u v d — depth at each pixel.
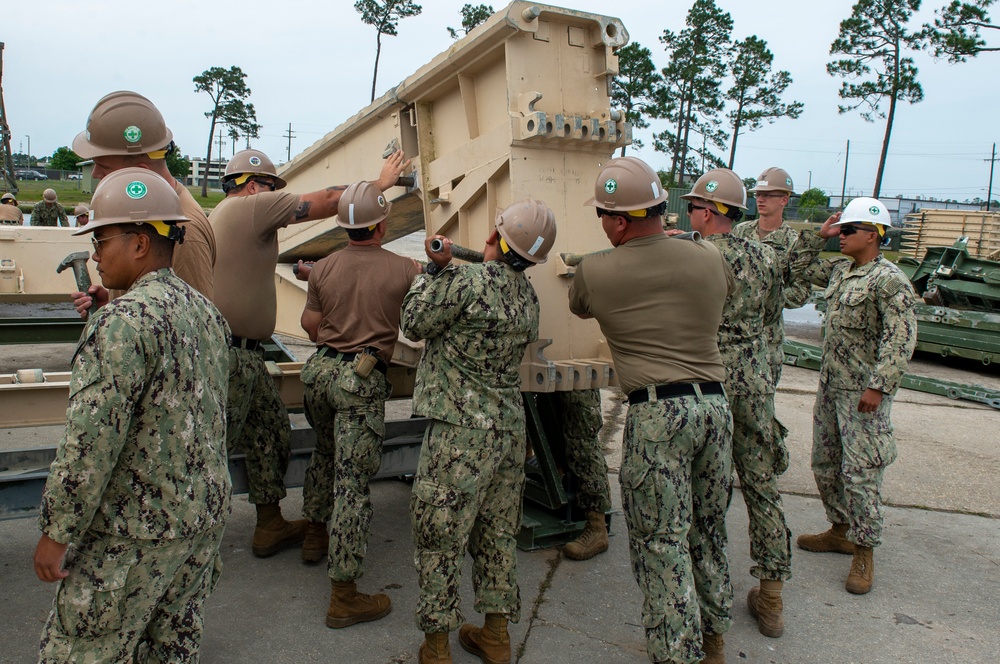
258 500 3.92
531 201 3.04
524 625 3.46
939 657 3.31
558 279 3.64
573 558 4.12
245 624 3.37
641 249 2.90
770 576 3.41
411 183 4.20
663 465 2.81
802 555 4.34
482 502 3.02
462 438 2.94
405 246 9.23
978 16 25.69
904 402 8.00
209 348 2.28
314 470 3.81
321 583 3.77
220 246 3.57
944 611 3.71
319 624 3.39
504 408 3.03
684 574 2.82
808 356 9.59
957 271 9.84
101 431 1.96
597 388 3.64
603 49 3.69
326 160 5.22
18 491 3.27
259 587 3.71
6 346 9.04
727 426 2.95
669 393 2.84
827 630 3.51
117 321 2.00
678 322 2.87
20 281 7.62
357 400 3.38
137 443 2.07
